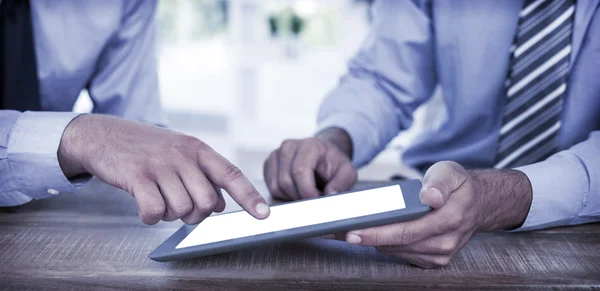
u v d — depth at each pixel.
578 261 0.67
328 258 0.67
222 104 4.54
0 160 0.76
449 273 0.63
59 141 0.74
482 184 0.71
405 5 1.31
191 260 0.66
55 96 1.41
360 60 1.38
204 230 0.67
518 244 0.73
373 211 0.62
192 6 4.64
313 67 3.32
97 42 1.35
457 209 0.61
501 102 1.28
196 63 4.87
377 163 2.79
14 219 0.80
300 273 0.63
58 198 0.90
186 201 0.64
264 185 1.02
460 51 1.27
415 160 1.47
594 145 0.84
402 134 2.82
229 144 4.08
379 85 1.33
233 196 0.65
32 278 0.60
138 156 0.67
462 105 1.31
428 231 0.60
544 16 1.10
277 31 3.30
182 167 0.66
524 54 1.13
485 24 1.23
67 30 1.33
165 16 4.65
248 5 3.26
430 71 1.36
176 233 0.68
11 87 1.32
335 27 3.37
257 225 0.65
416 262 0.64
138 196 0.64
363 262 0.66
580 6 1.08
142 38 1.43
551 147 1.15
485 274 0.63
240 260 0.66
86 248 0.69
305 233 0.60
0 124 0.76
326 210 0.65
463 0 1.24
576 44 1.11
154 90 1.48
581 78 1.14
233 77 3.37
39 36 1.33
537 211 0.76
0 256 0.66
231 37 3.38
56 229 0.76
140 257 0.67
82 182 0.80
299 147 0.95
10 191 0.80
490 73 1.26
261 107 3.37
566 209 0.77
